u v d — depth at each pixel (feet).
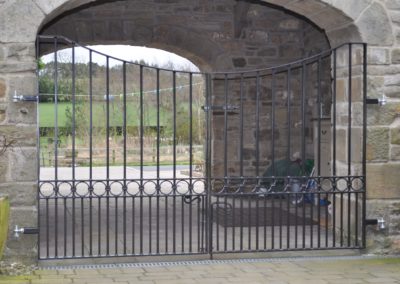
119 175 51.57
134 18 35.78
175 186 19.48
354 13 20.10
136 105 61.82
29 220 18.33
